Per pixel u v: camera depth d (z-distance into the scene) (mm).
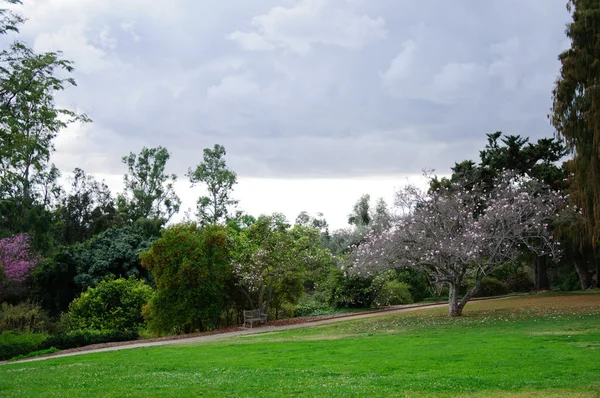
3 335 24531
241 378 11148
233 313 30359
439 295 40094
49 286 35625
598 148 21328
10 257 35531
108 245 36875
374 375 11094
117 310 29172
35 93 16578
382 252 22438
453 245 21938
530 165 35344
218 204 62344
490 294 40156
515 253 24375
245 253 27500
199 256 26562
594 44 21781
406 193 24797
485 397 8766
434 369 11477
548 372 10570
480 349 13641
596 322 18250
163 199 67188
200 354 15938
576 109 22141
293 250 27672
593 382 9555
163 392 9883
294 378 11039
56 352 21109
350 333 20141
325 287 36344
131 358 15914
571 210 25844
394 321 23156
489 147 37031
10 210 24281
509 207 23625
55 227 53312
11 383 11531
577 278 43312
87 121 18359
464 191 28141
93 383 11219
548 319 19906
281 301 31266
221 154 62969
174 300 26453
